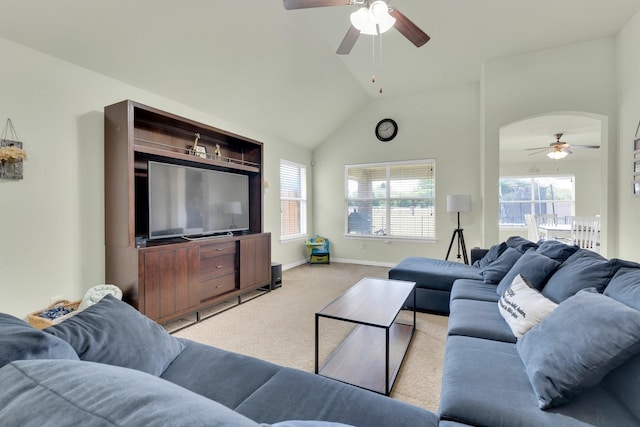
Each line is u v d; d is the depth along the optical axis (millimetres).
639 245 3098
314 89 4641
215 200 3674
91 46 2586
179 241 3129
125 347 1265
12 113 2324
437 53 3982
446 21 3273
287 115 4906
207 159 3436
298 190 6066
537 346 1302
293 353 2375
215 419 496
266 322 3008
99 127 2842
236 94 3920
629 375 1058
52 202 2549
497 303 2281
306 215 6223
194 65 3227
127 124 2660
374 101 5797
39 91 2461
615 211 3555
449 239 5285
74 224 2678
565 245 2318
